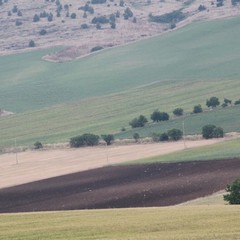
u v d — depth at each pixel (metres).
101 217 197.38
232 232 165.12
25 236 172.38
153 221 184.38
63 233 173.88
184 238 161.00
